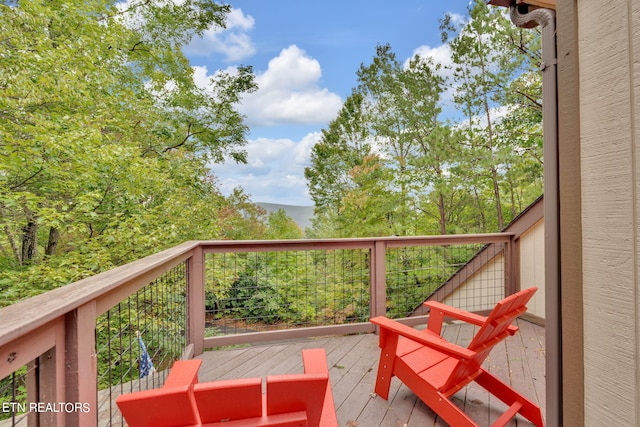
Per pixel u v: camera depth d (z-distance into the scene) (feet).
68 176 17.43
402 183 38.86
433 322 7.86
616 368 2.71
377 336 11.09
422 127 40.68
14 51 14.44
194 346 9.72
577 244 3.10
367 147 50.72
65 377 3.15
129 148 18.84
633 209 2.57
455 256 18.13
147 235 19.49
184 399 3.14
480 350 5.95
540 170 29.04
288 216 53.67
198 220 25.36
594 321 2.92
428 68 39.27
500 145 32.94
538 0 4.37
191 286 9.67
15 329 2.27
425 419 6.61
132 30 26.35
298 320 15.89
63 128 16.99
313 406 3.48
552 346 3.88
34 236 19.93
